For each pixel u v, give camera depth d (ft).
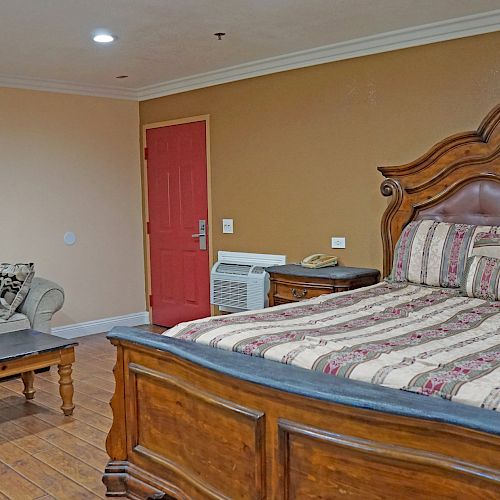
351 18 11.72
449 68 12.39
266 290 15.89
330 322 8.36
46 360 11.50
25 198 17.10
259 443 6.51
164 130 18.76
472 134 11.72
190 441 7.61
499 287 9.83
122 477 8.64
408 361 6.21
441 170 12.24
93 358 16.06
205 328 7.95
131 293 19.85
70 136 17.95
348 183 14.32
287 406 6.21
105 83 17.80
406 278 11.82
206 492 7.29
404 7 11.10
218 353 7.06
